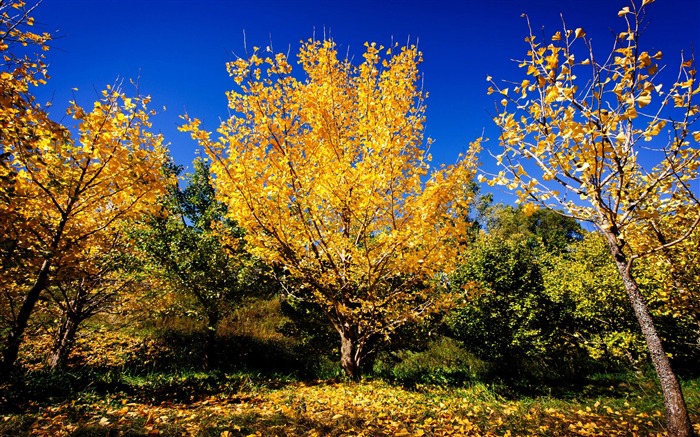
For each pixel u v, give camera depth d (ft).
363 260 17.46
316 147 16.63
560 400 23.57
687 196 11.37
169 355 34.50
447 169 16.35
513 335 30.27
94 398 16.34
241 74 15.43
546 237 83.56
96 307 26.63
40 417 12.35
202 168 34.58
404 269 17.44
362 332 22.50
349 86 20.27
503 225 89.30
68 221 14.53
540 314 32.40
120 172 13.28
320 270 19.34
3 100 9.80
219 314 32.63
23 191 11.70
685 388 27.27
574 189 10.32
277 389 20.90
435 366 38.96
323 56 18.47
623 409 19.98
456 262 18.22
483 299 31.60
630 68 8.82
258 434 10.54
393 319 20.54
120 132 13.11
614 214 9.88
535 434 13.34
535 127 10.69
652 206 13.12
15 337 14.05
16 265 12.59
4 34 10.98
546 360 36.17
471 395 22.26
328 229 18.80
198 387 20.49
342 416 13.24
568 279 42.80
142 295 28.86
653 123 9.30
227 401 17.01
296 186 17.04
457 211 16.25
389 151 14.96
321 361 38.37
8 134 10.12
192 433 10.71
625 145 9.58
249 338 41.09
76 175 12.96
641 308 9.95
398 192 17.28
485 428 13.52
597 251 40.22
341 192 15.87
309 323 32.58
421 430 12.23
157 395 18.15
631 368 36.11
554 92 9.39
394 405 15.97
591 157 9.98
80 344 30.91
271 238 17.80
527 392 26.86
